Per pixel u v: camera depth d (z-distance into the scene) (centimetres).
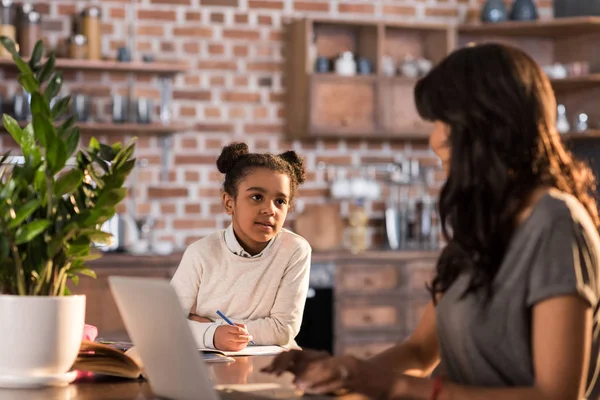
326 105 593
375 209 636
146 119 561
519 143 157
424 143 645
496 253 158
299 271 289
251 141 611
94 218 179
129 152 188
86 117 548
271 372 164
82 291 507
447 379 171
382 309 566
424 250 588
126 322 174
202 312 287
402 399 153
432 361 196
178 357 157
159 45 591
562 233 151
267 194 282
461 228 161
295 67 605
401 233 622
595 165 627
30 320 176
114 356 191
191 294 289
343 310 559
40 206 181
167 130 569
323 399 163
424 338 195
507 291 156
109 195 180
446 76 161
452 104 159
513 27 619
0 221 172
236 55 607
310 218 611
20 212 173
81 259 187
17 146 558
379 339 566
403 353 193
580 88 638
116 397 170
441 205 165
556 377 147
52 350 178
